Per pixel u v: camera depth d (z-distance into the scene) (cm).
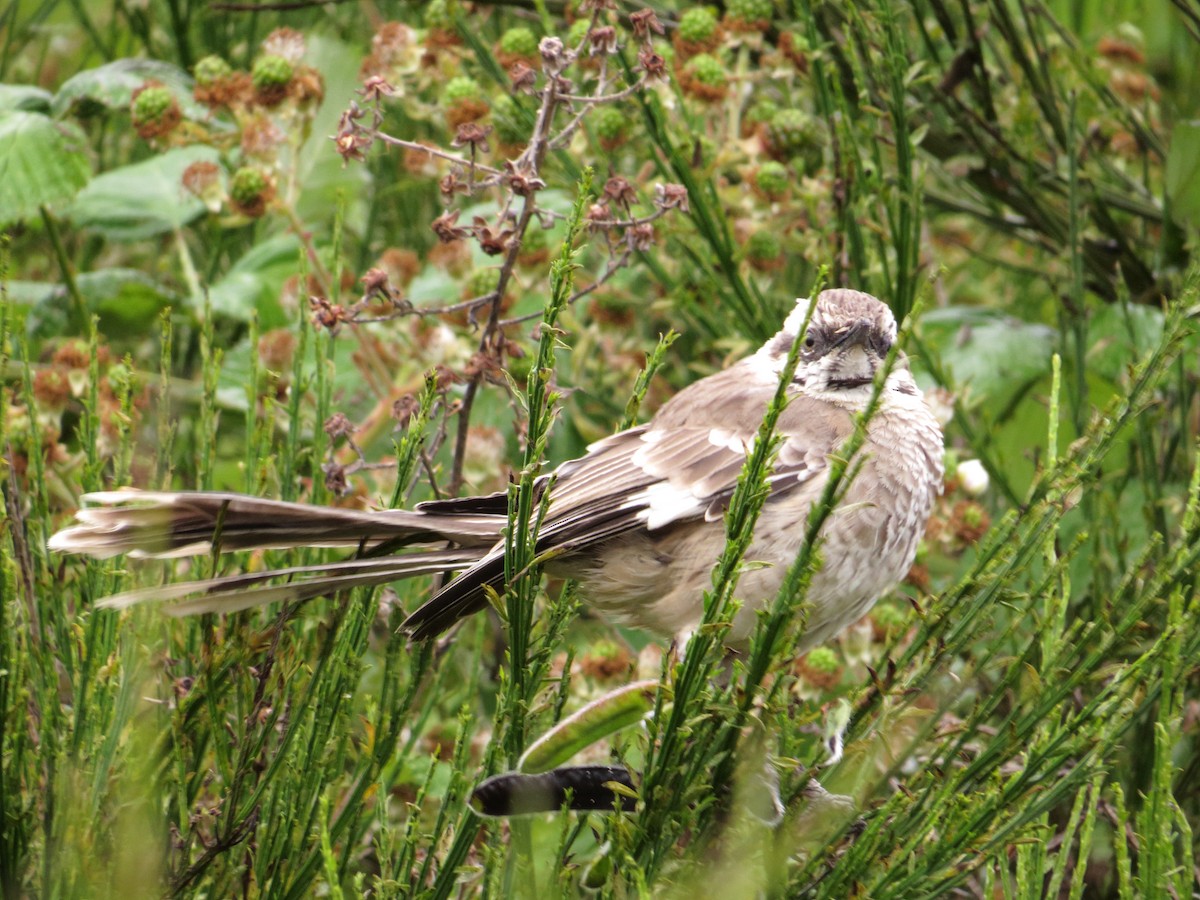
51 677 609
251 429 677
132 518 582
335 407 891
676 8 1120
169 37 1235
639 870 480
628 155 1001
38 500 645
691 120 874
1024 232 1120
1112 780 747
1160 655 520
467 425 746
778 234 908
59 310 1032
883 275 866
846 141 859
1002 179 1052
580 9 720
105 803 567
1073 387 923
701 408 734
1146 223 1115
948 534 855
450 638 751
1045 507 552
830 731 572
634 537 710
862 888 525
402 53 918
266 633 617
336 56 1068
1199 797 744
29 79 1222
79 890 536
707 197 880
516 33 941
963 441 1002
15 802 589
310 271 957
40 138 942
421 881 561
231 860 590
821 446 712
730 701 535
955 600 555
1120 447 960
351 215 1163
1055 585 567
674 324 973
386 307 909
